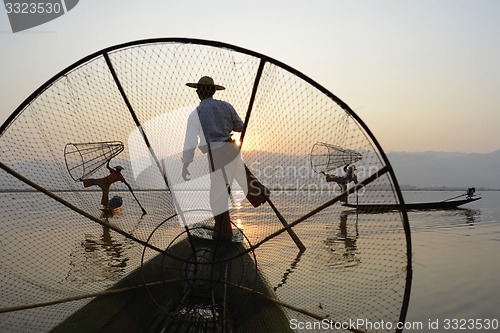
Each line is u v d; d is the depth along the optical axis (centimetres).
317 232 391
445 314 432
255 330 315
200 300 364
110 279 420
